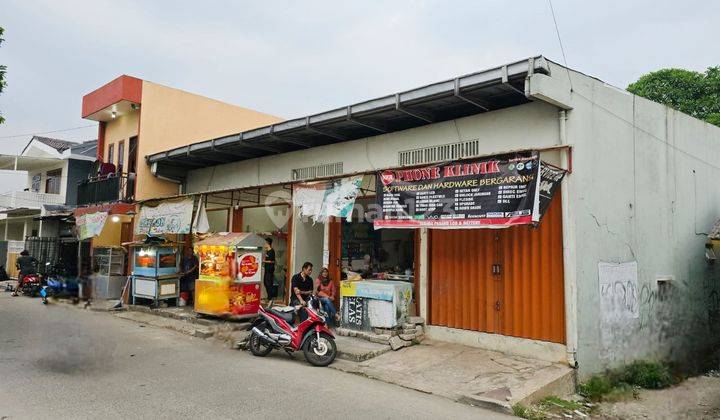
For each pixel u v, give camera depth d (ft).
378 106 28.12
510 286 25.25
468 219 23.71
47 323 35.76
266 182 41.47
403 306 28.48
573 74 23.95
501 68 23.02
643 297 27.81
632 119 28.60
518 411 18.65
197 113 53.42
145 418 16.11
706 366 32.40
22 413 16.21
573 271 22.79
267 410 17.33
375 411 17.71
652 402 23.21
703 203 35.37
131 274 44.86
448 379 22.06
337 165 35.73
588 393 22.13
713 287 35.27
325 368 24.27
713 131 37.68
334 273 35.58
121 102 48.29
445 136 29.14
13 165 81.71
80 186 57.57
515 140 25.80
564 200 23.29
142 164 48.32
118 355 25.81
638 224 28.09
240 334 31.71
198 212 40.09
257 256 36.01
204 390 19.61
